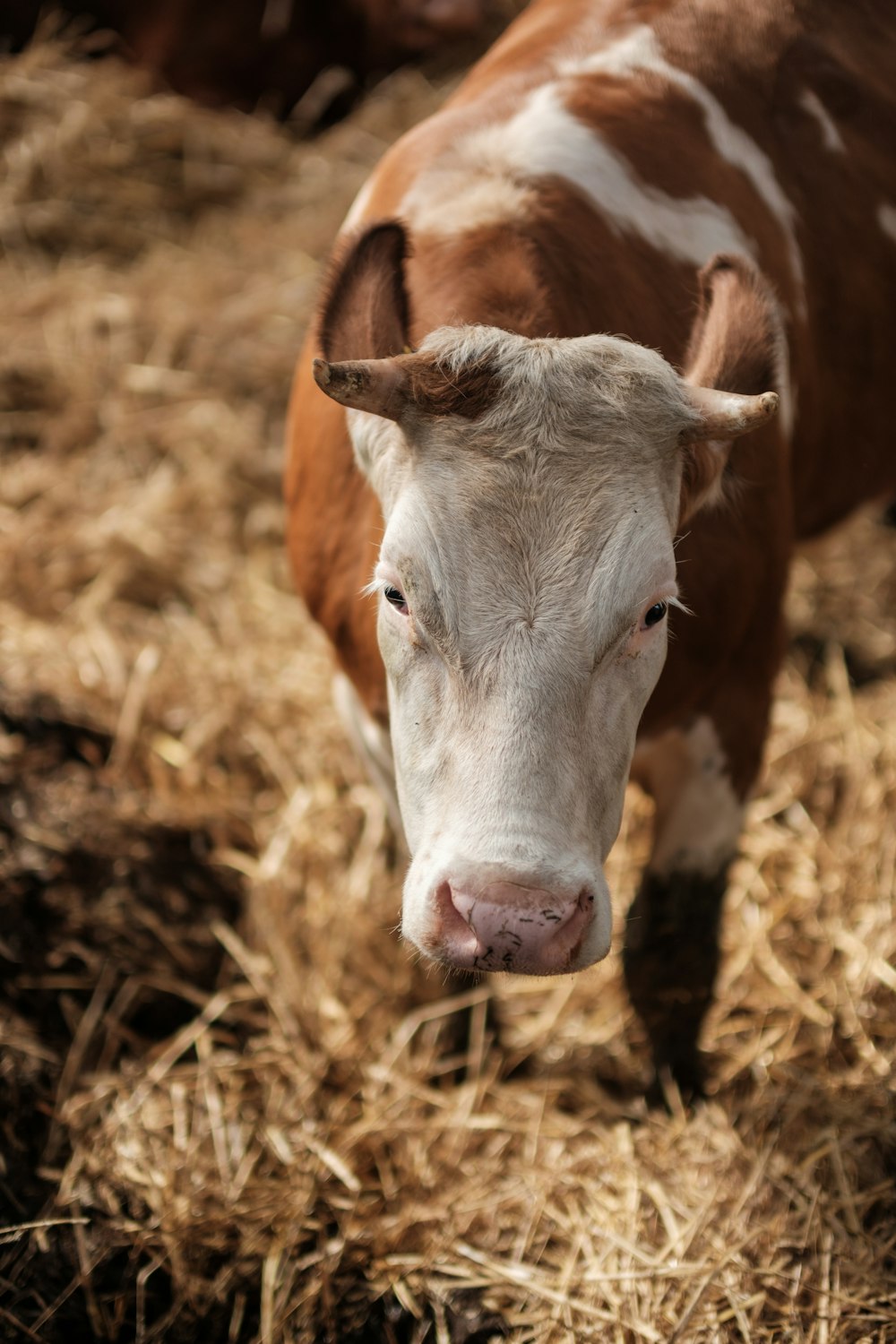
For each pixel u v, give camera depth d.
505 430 2.04
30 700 3.83
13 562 4.69
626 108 2.81
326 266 2.31
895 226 3.34
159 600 4.83
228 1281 2.83
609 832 2.13
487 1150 3.18
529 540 2.02
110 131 6.39
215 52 6.87
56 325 5.68
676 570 2.27
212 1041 3.34
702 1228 2.88
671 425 2.06
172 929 3.47
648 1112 3.25
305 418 2.89
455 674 2.04
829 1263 2.83
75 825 3.51
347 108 7.27
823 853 3.93
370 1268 2.87
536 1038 3.51
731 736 2.92
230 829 3.86
